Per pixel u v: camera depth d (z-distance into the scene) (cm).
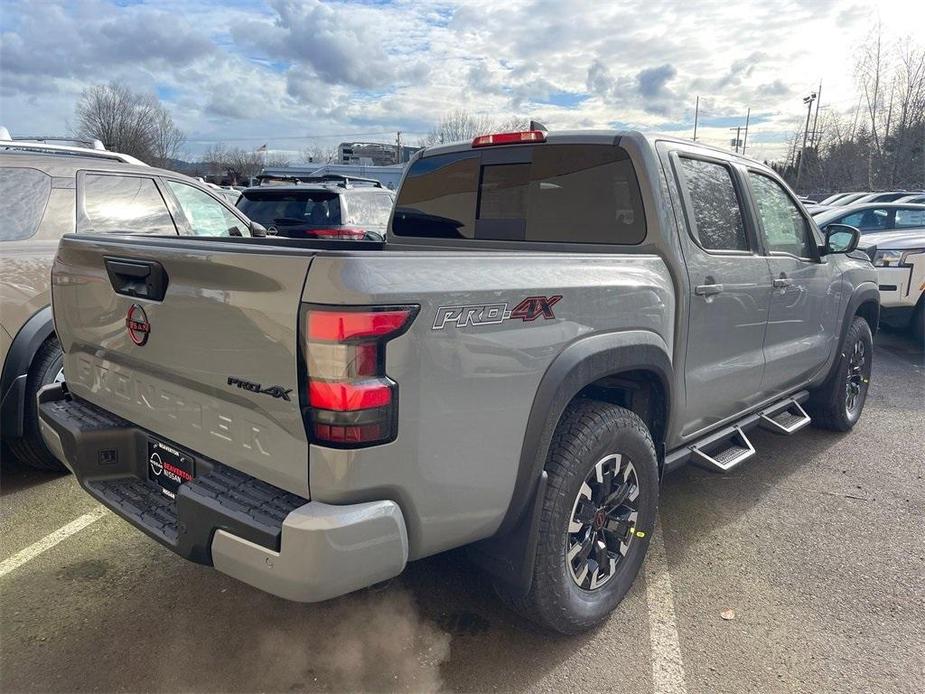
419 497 206
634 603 303
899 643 277
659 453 319
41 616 283
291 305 189
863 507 406
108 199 464
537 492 241
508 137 355
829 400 516
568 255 255
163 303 229
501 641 274
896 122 2634
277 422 197
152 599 298
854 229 461
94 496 258
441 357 203
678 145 334
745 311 365
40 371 400
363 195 914
